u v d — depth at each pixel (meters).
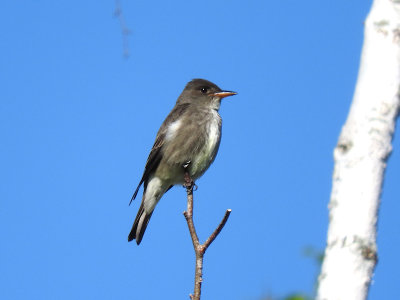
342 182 5.29
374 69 5.58
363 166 5.25
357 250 4.98
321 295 5.00
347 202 5.19
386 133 5.34
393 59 5.57
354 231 5.06
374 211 5.12
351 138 5.40
